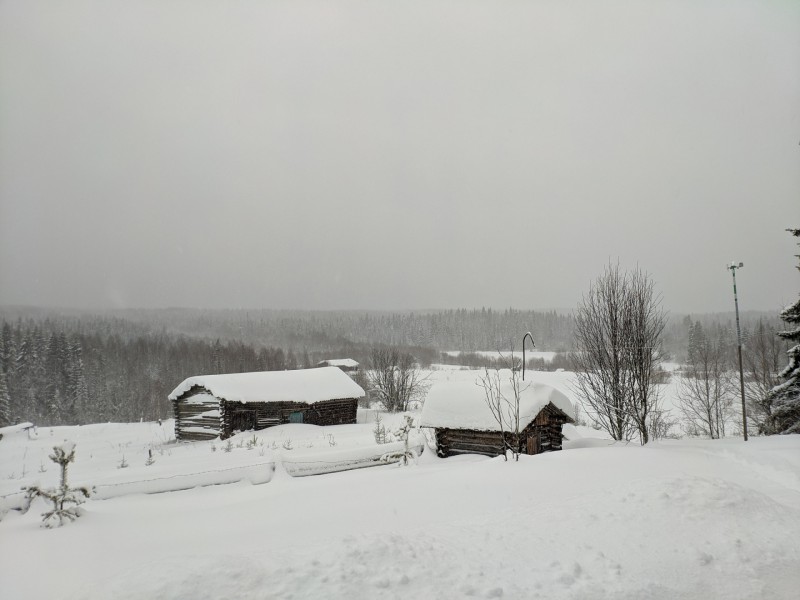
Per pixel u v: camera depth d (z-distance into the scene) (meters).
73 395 79.38
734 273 17.86
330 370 38.88
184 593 5.09
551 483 9.72
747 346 39.84
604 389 19.33
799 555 6.57
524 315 191.62
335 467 13.14
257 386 34.03
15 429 35.84
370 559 6.08
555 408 16.56
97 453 27.05
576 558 6.45
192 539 7.54
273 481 11.82
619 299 18.73
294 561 5.93
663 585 5.86
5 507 8.97
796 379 21.62
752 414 30.05
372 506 9.23
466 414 15.66
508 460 11.73
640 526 7.26
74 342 90.19
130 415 76.94
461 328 179.25
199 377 33.47
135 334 172.88
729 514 7.59
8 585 5.88
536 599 5.54
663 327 18.42
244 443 27.53
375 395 52.28
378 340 180.75
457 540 7.03
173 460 22.34
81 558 6.71
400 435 14.74
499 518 7.98
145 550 7.05
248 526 8.27
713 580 5.98
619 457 11.21
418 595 5.48
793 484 9.96
